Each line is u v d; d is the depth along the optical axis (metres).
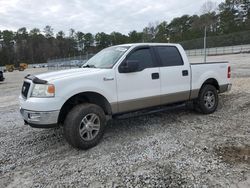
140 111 4.92
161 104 5.11
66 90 3.95
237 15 81.38
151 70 4.89
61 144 4.46
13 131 5.36
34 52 113.69
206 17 77.19
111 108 4.44
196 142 4.22
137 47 4.82
